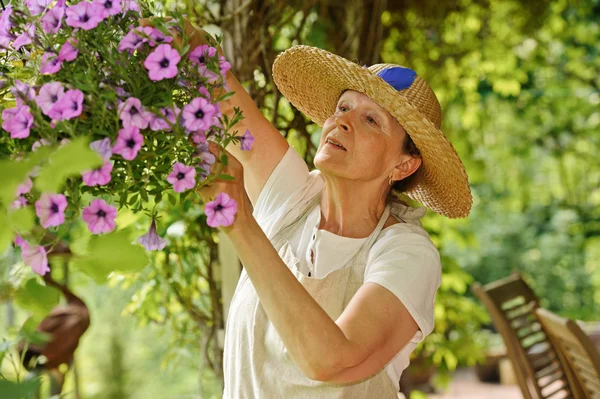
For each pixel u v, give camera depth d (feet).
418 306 5.03
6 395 3.07
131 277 8.62
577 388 9.97
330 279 5.42
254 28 7.98
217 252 8.32
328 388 5.23
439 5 12.56
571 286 30.76
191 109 3.89
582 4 18.30
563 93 24.59
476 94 15.81
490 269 31.04
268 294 4.56
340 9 10.13
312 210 5.93
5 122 3.61
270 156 5.99
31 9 3.95
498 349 23.04
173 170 3.90
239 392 5.48
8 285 3.38
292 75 6.40
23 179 2.79
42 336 3.61
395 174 5.80
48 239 3.71
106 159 3.63
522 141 25.29
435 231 12.69
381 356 4.91
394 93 5.29
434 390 19.83
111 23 4.03
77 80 3.78
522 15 14.64
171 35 3.98
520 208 29.35
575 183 27.99
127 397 8.65
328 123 5.61
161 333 9.14
